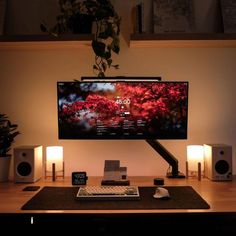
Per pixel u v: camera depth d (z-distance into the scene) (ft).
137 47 7.38
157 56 7.42
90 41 6.60
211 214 4.82
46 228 5.24
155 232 5.34
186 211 4.85
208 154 6.89
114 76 7.38
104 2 6.56
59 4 6.95
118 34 6.86
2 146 6.96
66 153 7.49
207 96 7.47
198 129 7.48
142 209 4.93
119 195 5.44
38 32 7.43
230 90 7.45
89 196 5.41
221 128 7.49
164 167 7.47
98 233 5.15
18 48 7.30
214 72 7.45
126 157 7.47
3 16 7.27
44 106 7.48
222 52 7.43
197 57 7.43
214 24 7.43
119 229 5.28
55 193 5.85
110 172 6.62
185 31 7.19
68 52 7.43
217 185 6.43
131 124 6.75
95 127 6.76
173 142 7.50
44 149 7.49
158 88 6.66
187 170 7.02
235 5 7.29
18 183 6.68
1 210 4.95
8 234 5.20
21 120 7.51
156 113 6.72
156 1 7.27
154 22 7.21
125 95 6.68
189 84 7.45
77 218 4.80
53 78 7.47
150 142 6.91
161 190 5.50
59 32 6.69
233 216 4.84
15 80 7.48
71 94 6.68
